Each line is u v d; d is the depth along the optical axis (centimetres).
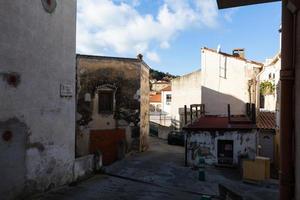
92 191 1173
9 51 917
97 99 2283
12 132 939
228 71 3152
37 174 1052
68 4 1227
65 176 1216
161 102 5131
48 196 1048
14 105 943
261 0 689
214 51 3203
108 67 2323
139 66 2436
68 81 1233
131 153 2397
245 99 3094
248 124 2109
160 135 4041
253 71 3102
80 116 2216
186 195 1283
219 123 2217
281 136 569
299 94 517
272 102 2983
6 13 901
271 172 1981
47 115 1103
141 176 1583
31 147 1023
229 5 717
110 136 2317
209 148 2005
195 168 1900
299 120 515
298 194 521
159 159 2219
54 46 1135
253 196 1373
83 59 2234
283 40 568
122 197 1139
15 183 952
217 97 3172
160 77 9119
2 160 904
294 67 555
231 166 1964
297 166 530
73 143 1280
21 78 967
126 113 2395
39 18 1046
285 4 564
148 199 1147
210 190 1420
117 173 1593
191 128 2020
